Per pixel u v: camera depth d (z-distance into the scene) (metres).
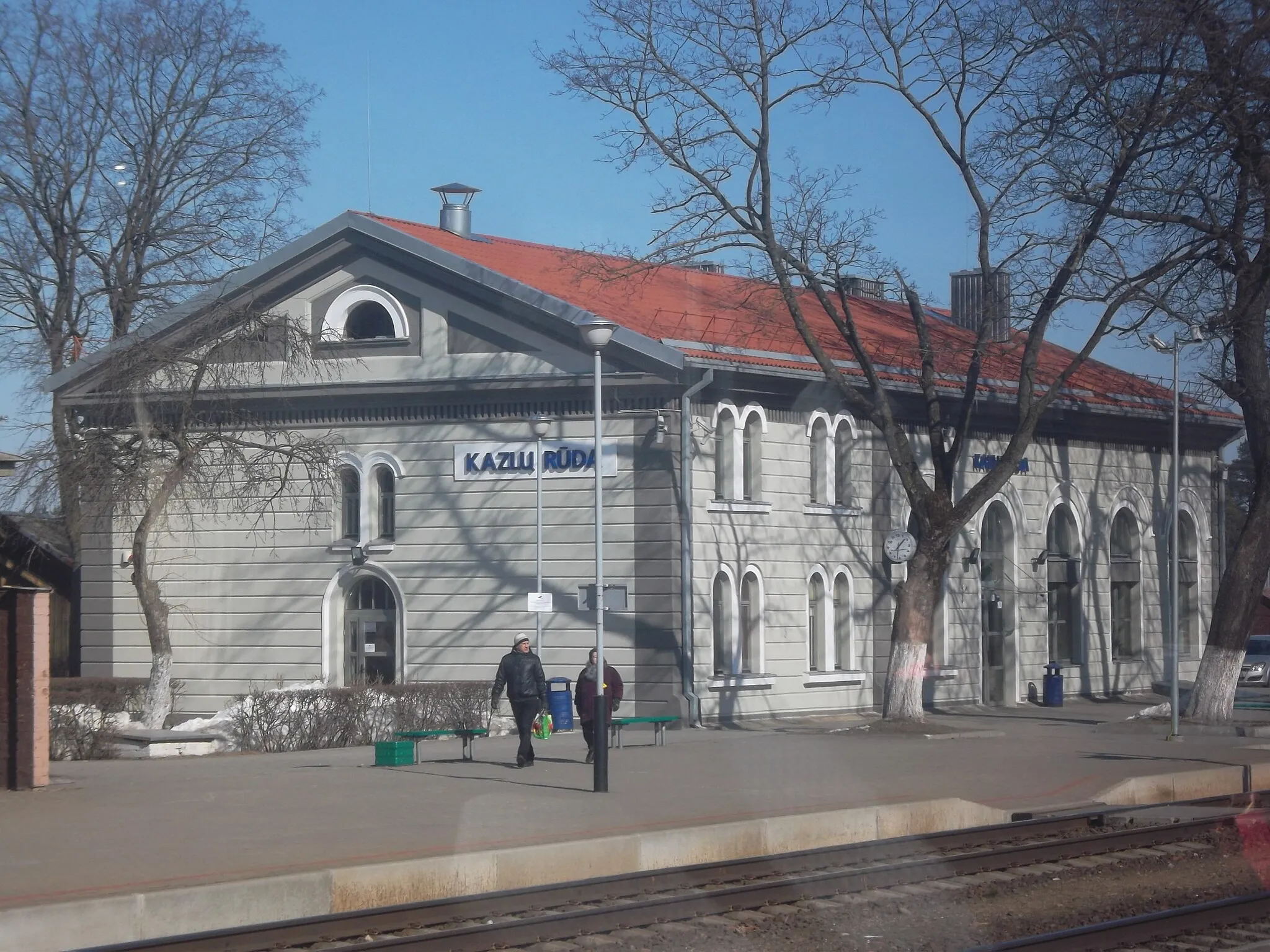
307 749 23.84
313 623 29.23
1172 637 24.69
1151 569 38.88
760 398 28.64
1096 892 11.63
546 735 24.77
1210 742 23.62
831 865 12.68
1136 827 15.23
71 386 28.25
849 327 25.38
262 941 9.40
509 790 16.53
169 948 8.95
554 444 27.53
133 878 10.71
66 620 36.47
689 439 26.83
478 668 27.88
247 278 29.52
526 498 27.77
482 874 11.45
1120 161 23.48
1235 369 26.20
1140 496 38.69
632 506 26.92
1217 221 24.28
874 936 10.04
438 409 28.52
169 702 26.34
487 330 28.17
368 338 29.39
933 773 18.64
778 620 28.81
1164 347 25.36
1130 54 22.95
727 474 28.17
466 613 28.03
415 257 28.50
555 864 11.90
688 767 19.11
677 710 26.47
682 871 11.78
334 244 29.17
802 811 14.59
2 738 16.47
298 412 29.48
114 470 26.08
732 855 13.09
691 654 26.81
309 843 12.44
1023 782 17.84
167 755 22.84
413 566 28.50
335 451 27.53
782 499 29.05
